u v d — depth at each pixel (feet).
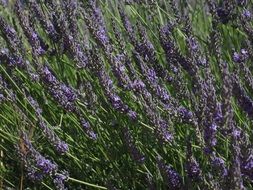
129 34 2.51
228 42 2.89
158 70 2.43
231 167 1.75
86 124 2.38
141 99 2.15
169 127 2.15
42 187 2.51
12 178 2.64
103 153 2.43
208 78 1.87
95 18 2.63
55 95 2.34
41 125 2.24
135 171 2.41
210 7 2.60
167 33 2.48
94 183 2.49
